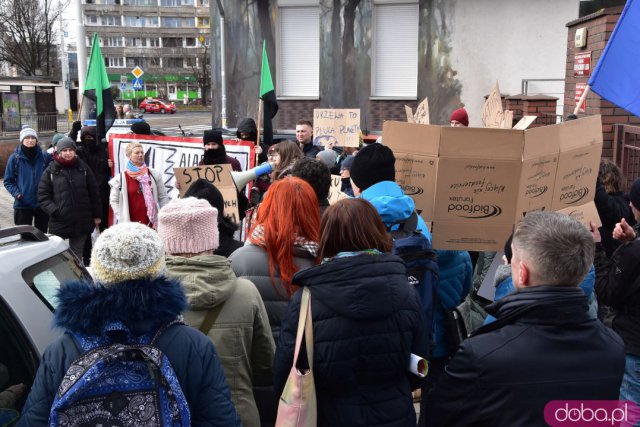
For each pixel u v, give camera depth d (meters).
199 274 2.64
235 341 2.69
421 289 3.15
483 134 3.73
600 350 2.06
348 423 2.45
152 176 7.32
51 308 2.71
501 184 3.78
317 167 3.61
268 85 7.72
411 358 2.53
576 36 9.11
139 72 35.22
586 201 4.04
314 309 2.45
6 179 9.16
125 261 2.00
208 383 2.11
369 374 2.47
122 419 1.93
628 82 4.20
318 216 3.12
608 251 4.33
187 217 2.67
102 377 1.95
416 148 3.78
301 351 2.48
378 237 2.58
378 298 2.41
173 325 2.11
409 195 3.83
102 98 8.20
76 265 3.13
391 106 17.20
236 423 2.16
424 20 16.61
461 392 2.07
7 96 30.38
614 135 7.52
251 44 17.88
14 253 2.71
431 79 16.81
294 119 17.78
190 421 2.03
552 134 3.81
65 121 35.56
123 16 112.25
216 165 6.08
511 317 2.10
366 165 3.42
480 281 3.74
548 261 2.06
